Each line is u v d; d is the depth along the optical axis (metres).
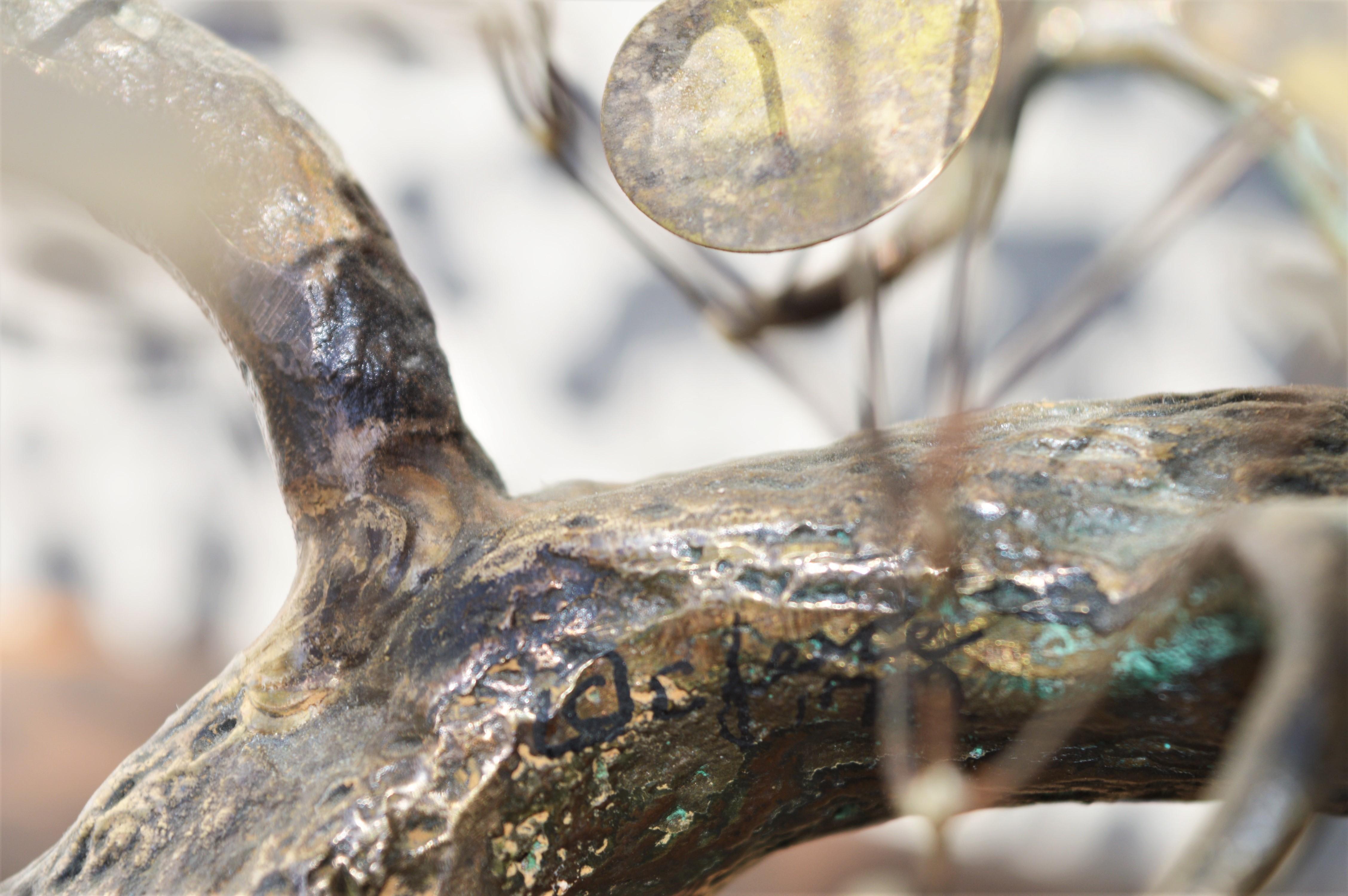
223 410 0.95
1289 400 0.25
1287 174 0.34
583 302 0.94
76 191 0.27
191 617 0.95
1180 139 0.92
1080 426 0.25
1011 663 0.24
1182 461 0.24
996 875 0.78
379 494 0.26
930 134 0.24
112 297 0.89
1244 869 0.22
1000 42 0.24
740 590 0.24
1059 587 0.24
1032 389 0.87
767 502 0.25
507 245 0.94
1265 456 0.24
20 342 0.92
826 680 0.24
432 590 0.25
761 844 0.26
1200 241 0.82
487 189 0.94
